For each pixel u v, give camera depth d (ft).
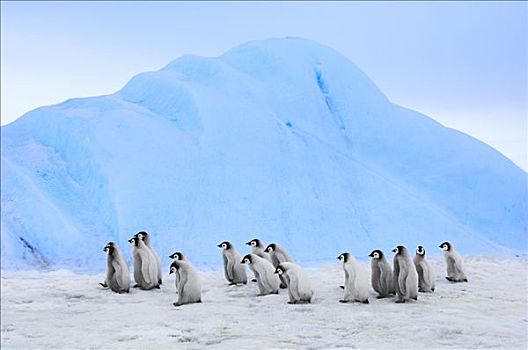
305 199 76.18
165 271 53.83
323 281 38.27
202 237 69.36
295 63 100.12
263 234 70.13
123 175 75.77
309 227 72.23
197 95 87.56
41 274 45.32
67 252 63.82
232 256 37.50
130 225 69.92
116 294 33.99
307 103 93.15
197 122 84.38
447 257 36.35
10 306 29.94
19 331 24.03
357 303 29.50
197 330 23.77
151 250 37.37
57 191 75.92
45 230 65.72
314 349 20.27
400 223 72.13
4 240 60.13
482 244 60.39
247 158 80.18
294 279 29.84
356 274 29.68
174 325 24.90
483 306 27.96
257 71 100.89
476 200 73.87
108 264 35.09
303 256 66.90
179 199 73.72
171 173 76.84
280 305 29.37
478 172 79.30
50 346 21.45
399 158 89.30
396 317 25.59
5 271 47.65
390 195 78.23
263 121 85.61
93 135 80.74
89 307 29.73
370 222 72.69
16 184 72.49
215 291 34.78
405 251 30.25
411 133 93.30
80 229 68.80
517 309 27.02
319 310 27.76
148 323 25.44
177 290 32.76
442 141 90.63
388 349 19.90
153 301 31.50
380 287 31.45
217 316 26.73
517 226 66.59
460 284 34.99
